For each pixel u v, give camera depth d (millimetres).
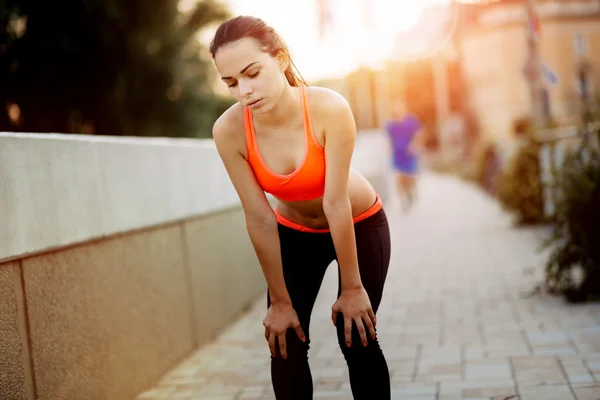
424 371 3691
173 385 3754
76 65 12734
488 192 15328
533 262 6832
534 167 9422
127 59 13547
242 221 5734
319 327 4910
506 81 35438
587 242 5008
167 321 4051
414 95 53875
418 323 4793
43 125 13320
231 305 5270
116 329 3396
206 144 5016
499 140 14414
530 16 11109
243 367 4020
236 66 2080
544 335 4219
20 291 2625
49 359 2791
